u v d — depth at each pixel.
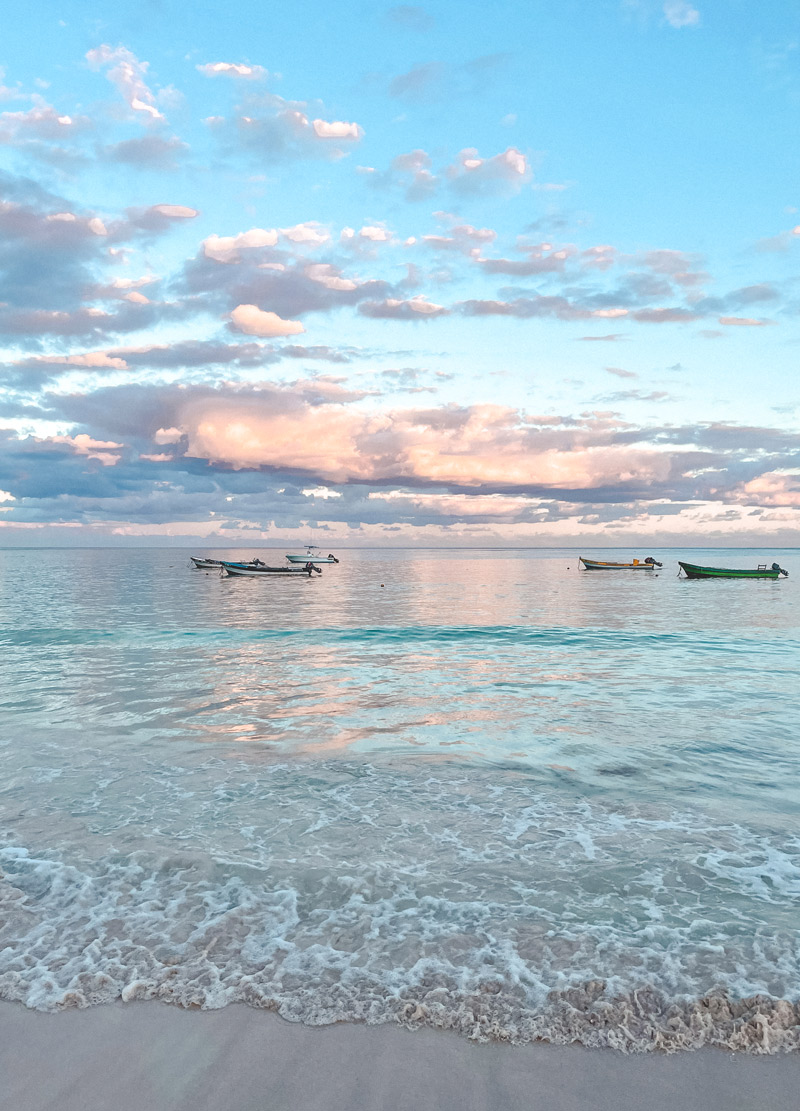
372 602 45.97
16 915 5.85
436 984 4.93
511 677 17.41
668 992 4.80
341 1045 4.39
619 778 9.36
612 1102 3.95
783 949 5.28
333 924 5.70
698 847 7.15
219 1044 4.39
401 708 13.73
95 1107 3.91
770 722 12.42
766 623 31.61
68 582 72.31
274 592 57.09
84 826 7.74
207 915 5.84
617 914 5.83
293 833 7.54
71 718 12.85
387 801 8.54
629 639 25.84
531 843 7.27
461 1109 3.90
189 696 14.95
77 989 4.89
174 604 43.53
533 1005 4.71
